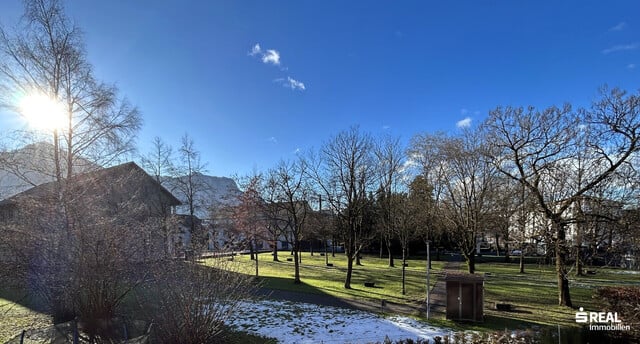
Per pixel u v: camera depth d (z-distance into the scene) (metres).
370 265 34.38
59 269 9.45
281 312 12.99
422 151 31.89
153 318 8.23
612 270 27.58
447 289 12.09
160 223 12.47
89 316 8.57
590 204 13.36
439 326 11.23
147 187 26.75
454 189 27.94
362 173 23.08
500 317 12.52
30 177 13.41
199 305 8.03
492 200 24.72
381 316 12.63
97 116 14.65
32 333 8.06
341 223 24.17
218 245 10.37
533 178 15.27
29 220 10.25
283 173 29.00
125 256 9.43
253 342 9.50
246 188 31.66
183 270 8.34
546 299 16.20
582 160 14.51
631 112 12.76
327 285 20.31
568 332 9.06
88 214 10.28
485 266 34.41
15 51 13.13
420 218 28.56
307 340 9.70
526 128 15.02
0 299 13.63
